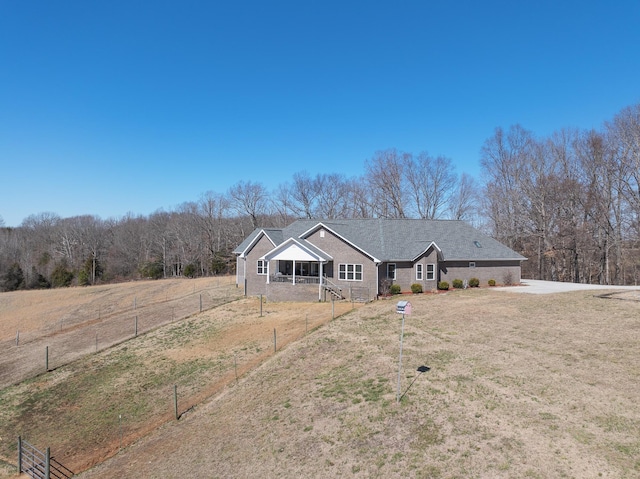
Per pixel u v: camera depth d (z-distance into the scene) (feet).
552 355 51.72
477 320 73.51
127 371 72.84
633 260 166.91
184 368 70.95
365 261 112.68
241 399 53.01
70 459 47.83
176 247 279.90
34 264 281.13
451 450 33.78
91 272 249.75
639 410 36.27
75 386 69.10
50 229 332.19
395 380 48.78
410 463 33.01
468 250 126.21
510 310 80.28
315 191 258.37
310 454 36.88
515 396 41.24
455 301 94.84
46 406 63.31
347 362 57.93
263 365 63.87
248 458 38.27
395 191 222.07
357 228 128.36
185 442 44.65
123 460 43.91
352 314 88.17
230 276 227.81
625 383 41.70
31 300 169.99
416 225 131.95
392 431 38.09
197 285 178.29
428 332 67.77
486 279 126.52
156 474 38.96
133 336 93.86
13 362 86.48
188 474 37.76
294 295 113.70
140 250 287.69
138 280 240.12
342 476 33.04
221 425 46.78
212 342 82.89
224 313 106.42
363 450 35.99
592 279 165.99
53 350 92.22
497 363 50.52
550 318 71.00
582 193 162.71
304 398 48.52
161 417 54.54
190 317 106.01
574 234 157.69
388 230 127.34
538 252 172.96
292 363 61.87
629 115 146.10
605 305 77.61
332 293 110.73
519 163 186.70
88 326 113.09
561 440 33.09
